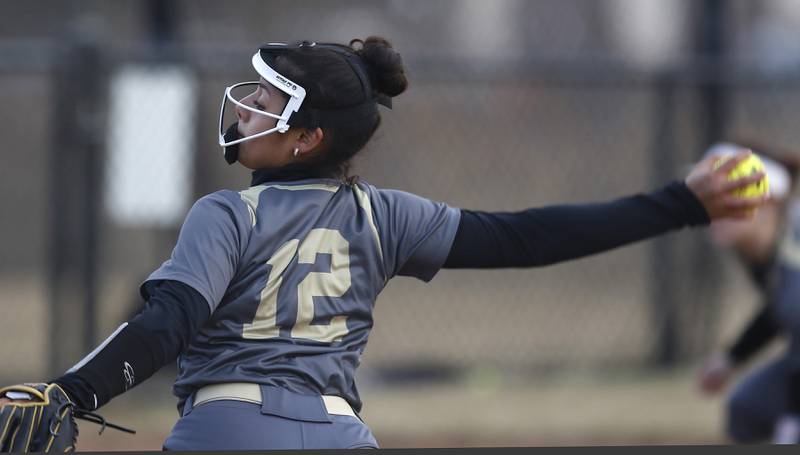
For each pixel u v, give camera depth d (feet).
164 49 91.09
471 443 79.41
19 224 136.56
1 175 138.51
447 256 36.27
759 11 207.62
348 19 183.83
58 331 87.45
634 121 116.67
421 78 95.40
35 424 29.76
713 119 98.78
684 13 117.29
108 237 108.27
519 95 117.60
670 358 100.89
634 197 37.76
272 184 35.40
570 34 172.24
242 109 36.04
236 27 164.96
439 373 99.09
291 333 34.04
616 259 113.29
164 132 92.43
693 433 82.12
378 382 96.37
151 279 32.71
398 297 113.29
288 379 33.63
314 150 35.63
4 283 124.67
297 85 35.01
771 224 59.06
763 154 59.67
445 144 117.50
